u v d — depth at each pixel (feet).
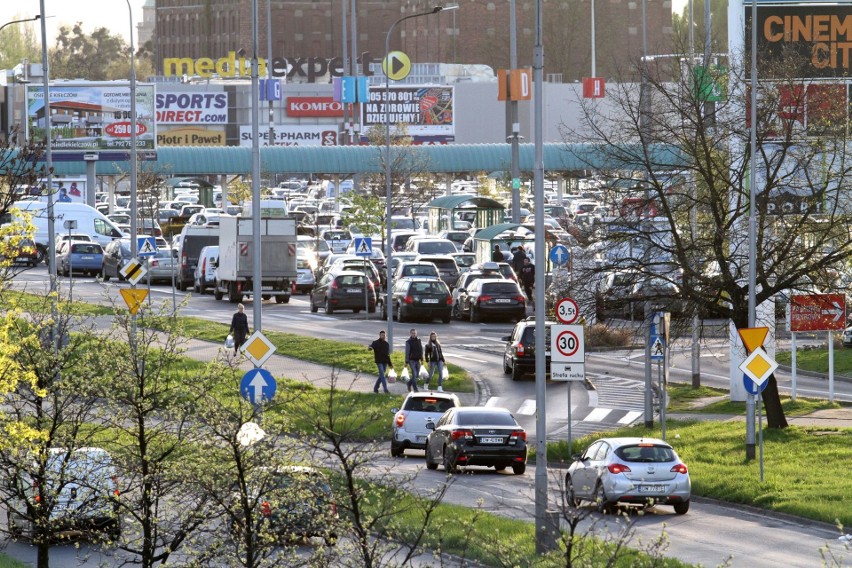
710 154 288.10
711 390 371.76
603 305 289.74
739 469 247.29
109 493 146.61
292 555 128.47
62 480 151.23
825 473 238.89
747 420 257.96
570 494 223.71
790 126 284.41
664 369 305.94
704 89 293.64
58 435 155.22
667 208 282.36
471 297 501.56
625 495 211.41
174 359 158.10
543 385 178.91
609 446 217.36
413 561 164.66
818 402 334.03
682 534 194.08
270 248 546.67
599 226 293.84
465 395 355.15
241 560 128.06
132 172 426.92
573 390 368.27
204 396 141.90
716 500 230.68
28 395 168.76
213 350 390.01
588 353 444.96
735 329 319.68
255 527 128.47
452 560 163.73
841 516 200.85
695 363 375.25
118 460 145.38
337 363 383.24
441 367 355.77
